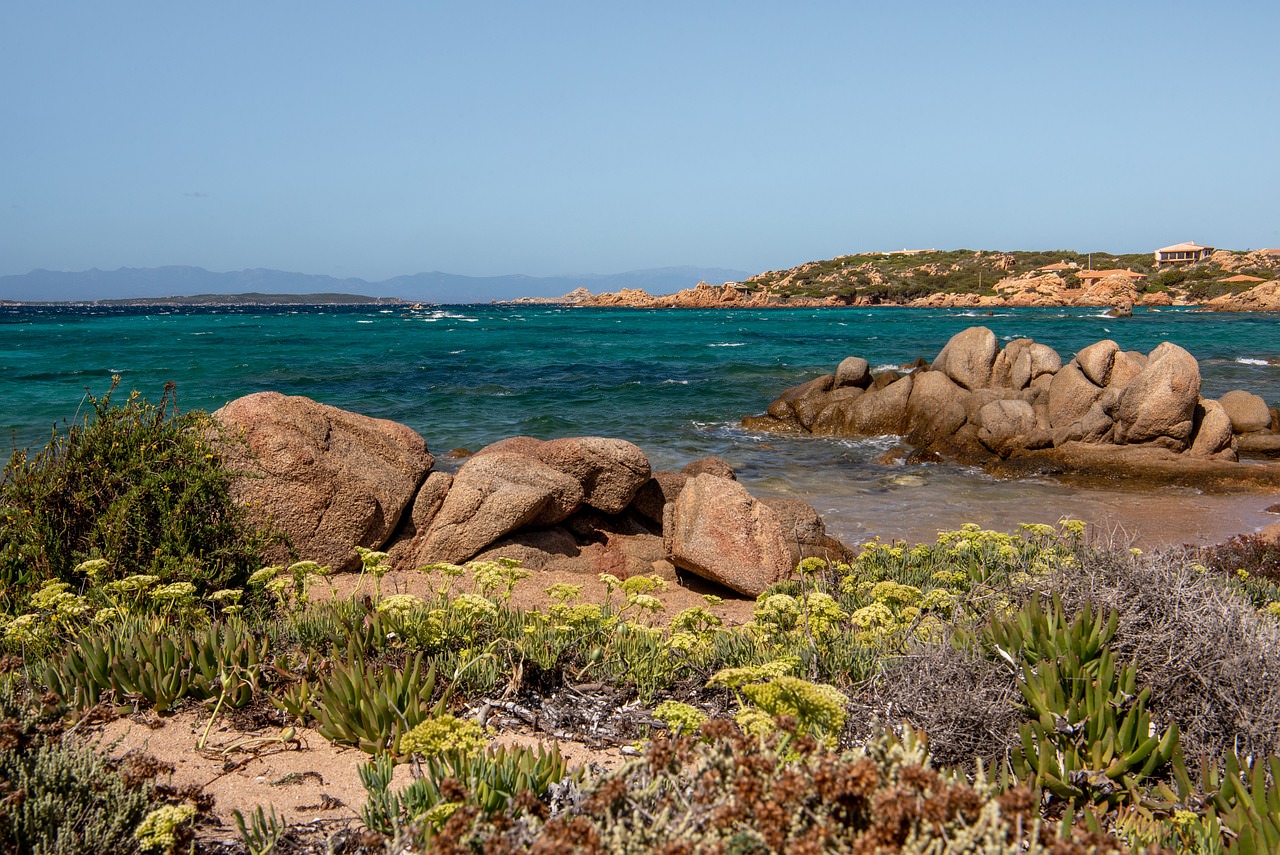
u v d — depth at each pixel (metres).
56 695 4.97
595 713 5.37
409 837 3.12
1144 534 13.65
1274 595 8.01
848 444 22.42
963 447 20.66
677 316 121.88
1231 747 4.21
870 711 4.58
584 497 10.95
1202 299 128.62
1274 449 20.58
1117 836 3.44
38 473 7.50
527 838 2.79
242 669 5.42
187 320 110.31
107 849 3.28
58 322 99.12
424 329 83.75
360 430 9.91
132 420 8.04
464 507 9.84
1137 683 4.46
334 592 6.96
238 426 8.98
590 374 38.81
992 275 169.62
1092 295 129.62
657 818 2.63
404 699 4.96
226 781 4.40
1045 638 4.51
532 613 6.36
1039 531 8.82
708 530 9.84
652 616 8.39
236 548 7.66
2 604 6.81
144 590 6.54
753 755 2.80
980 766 2.88
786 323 92.75
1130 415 20.17
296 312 171.12
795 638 6.22
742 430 24.44
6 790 3.46
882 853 2.28
